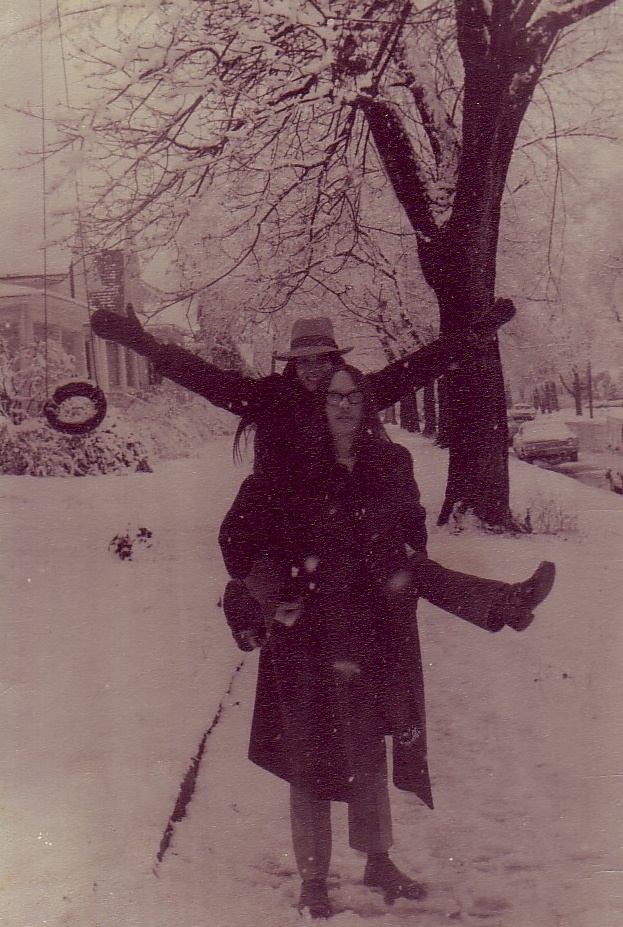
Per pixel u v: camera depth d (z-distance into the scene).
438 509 12.09
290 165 11.02
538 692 4.84
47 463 18.16
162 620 6.57
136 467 18.67
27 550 10.22
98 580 8.37
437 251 10.92
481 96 10.17
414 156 11.11
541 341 24.44
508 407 49.31
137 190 11.09
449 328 10.96
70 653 5.65
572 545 9.83
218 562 9.32
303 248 12.27
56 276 25.72
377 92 10.36
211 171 11.27
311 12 9.74
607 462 18.30
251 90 10.86
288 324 14.33
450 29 11.27
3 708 4.57
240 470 17.56
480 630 6.30
